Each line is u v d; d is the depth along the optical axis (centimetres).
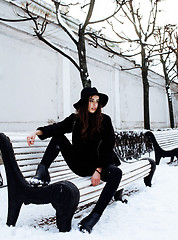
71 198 162
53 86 754
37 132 198
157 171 458
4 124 599
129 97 1220
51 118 737
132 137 594
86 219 180
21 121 642
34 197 177
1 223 204
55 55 771
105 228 191
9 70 625
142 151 648
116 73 1115
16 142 202
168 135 646
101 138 208
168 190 315
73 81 835
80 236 164
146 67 961
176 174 428
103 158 199
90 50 934
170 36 1084
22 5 657
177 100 1964
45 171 190
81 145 208
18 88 644
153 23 898
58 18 626
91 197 193
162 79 1680
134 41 794
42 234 172
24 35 674
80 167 208
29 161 210
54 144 202
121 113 1134
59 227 171
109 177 190
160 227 194
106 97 210
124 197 284
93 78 966
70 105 809
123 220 210
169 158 671
